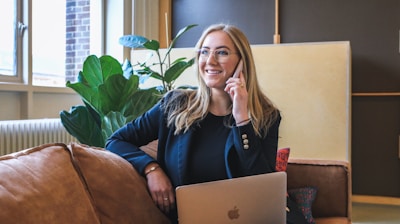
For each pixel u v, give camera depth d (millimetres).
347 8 3951
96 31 3865
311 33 4043
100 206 1157
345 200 2061
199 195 1154
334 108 3043
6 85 2709
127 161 1383
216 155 1416
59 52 3480
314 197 2029
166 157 1480
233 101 1413
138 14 4020
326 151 3062
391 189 3908
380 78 3900
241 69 1469
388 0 3859
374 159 3951
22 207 857
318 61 3066
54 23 3408
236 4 4219
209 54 1464
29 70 2959
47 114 3211
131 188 1252
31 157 1025
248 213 1200
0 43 2793
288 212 1600
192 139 1448
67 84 1852
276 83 3154
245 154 1383
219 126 1479
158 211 1342
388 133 3908
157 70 3434
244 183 1194
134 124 1573
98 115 2020
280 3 4113
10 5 2871
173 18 4375
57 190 979
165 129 1521
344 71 3018
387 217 3475
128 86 1888
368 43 3918
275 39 4090
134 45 2432
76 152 1163
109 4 3873
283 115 3139
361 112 3973
